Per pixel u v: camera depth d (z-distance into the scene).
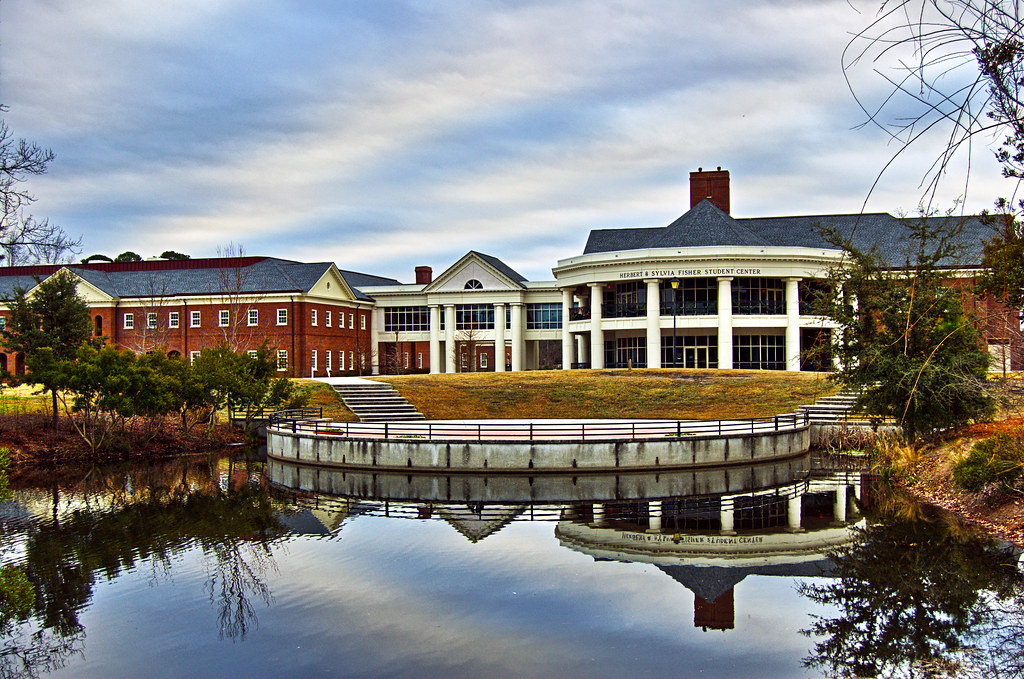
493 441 32.44
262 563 19.95
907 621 15.51
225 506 27.61
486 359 85.88
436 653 13.99
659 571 19.05
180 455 41.53
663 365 61.03
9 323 57.75
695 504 27.44
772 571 19.00
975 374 27.75
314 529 23.83
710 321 58.88
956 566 18.98
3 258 34.78
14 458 37.59
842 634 14.84
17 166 33.16
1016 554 19.84
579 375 53.97
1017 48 7.85
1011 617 15.73
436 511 26.58
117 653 14.17
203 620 15.80
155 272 81.56
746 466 34.25
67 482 33.06
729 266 58.12
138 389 40.34
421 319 84.25
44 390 40.56
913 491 28.17
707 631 14.99
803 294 60.50
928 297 27.56
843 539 21.88
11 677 13.29
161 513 26.41
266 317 73.38
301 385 52.25
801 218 72.38
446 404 49.88
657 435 34.38
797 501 27.52
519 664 13.53
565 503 27.81
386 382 54.38
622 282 62.72
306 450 36.12
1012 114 9.11
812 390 47.69
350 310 81.25
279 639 14.74
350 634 14.95
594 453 32.50
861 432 37.47
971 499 24.59
